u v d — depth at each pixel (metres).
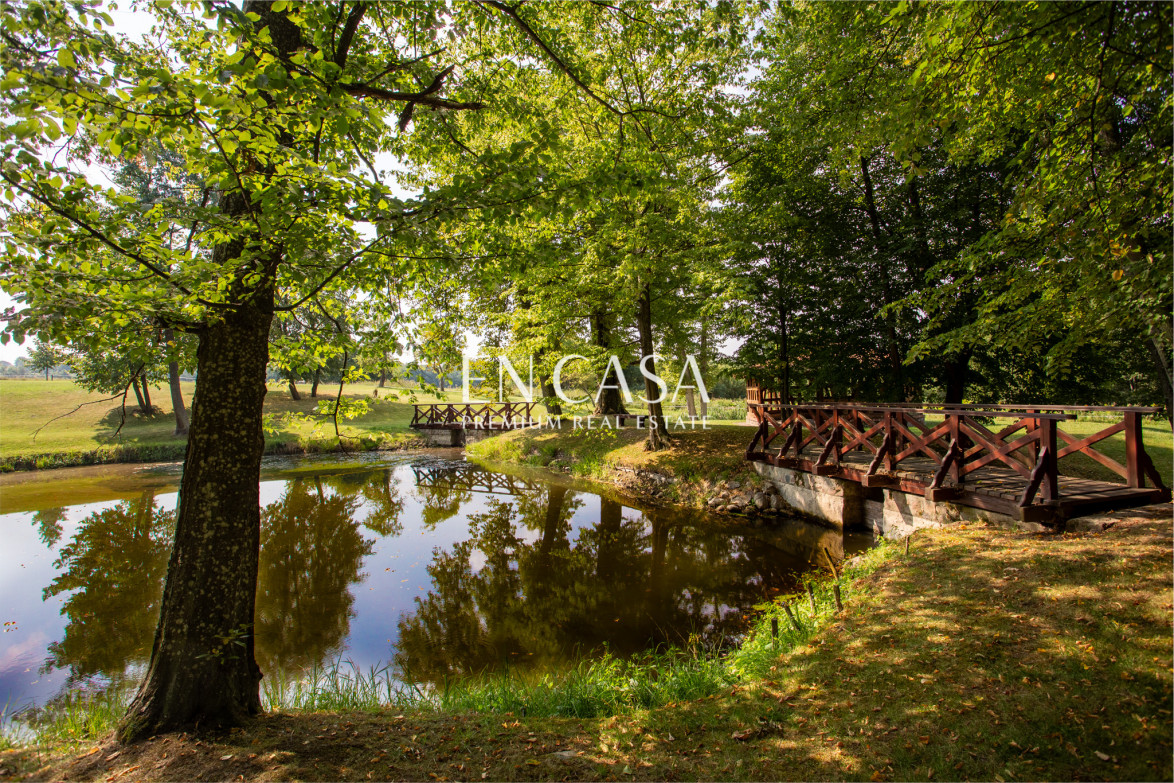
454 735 3.68
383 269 4.13
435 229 3.53
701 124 8.29
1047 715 3.22
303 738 3.56
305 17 3.26
